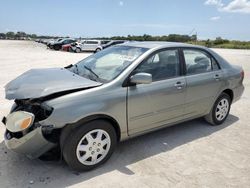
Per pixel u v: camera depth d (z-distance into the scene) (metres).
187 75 4.29
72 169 3.33
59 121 2.99
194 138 4.48
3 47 32.84
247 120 5.48
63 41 34.81
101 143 3.39
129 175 3.30
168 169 3.47
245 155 3.93
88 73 3.83
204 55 4.68
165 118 4.08
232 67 5.21
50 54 23.89
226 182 3.23
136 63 3.67
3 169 3.32
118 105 3.41
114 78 3.50
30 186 3.00
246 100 7.09
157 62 3.93
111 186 3.06
